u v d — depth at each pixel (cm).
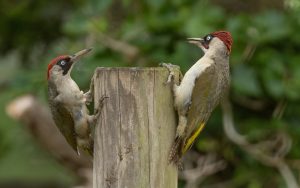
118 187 788
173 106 818
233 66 1291
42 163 1722
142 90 783
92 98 918
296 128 1321
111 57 1323
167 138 805
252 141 1354
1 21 1678
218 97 939
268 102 1360
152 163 788
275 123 1311
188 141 885
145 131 783
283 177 1321
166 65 849
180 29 1309
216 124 1345
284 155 1330
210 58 948
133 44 1333
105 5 1351
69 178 1886
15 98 1522
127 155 784
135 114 782
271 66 1298
